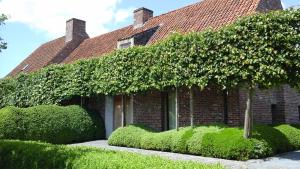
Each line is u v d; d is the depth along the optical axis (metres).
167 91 16.73
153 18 22.11
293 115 17.69
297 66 11.16
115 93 17.41
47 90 20.47
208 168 5.58
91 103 20.77
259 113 15.81
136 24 22.59
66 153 7.48
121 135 15.62
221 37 12.41
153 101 17.48
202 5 19.31
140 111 18.05
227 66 12.16
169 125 16.97
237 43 11.98
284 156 11.80
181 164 5.88
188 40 13.58
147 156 6.99
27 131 16.11
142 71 15.69
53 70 20.48
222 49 12.34
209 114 15.38
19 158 8.20
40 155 7.73
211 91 15.42
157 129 17.11
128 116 18.73
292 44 11.21
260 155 11.38
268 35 11.41
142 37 19.09
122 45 19.72
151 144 14.08
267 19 11.45
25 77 22.06
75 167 6.68
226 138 11.62
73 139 17.81
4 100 23.16
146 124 17.69
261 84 11.62
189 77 13.42
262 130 12.49
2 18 12.58
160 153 12.96
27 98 21.62
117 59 17.09
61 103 20.14
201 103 15.73
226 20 16.14
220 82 12.39
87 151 7.80
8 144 8.95
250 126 11.55
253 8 15.81
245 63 11.66
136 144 14.85
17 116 16.02
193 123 15.12
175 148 13.07
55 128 17.03
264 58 11.35
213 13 17.58
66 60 25.33
